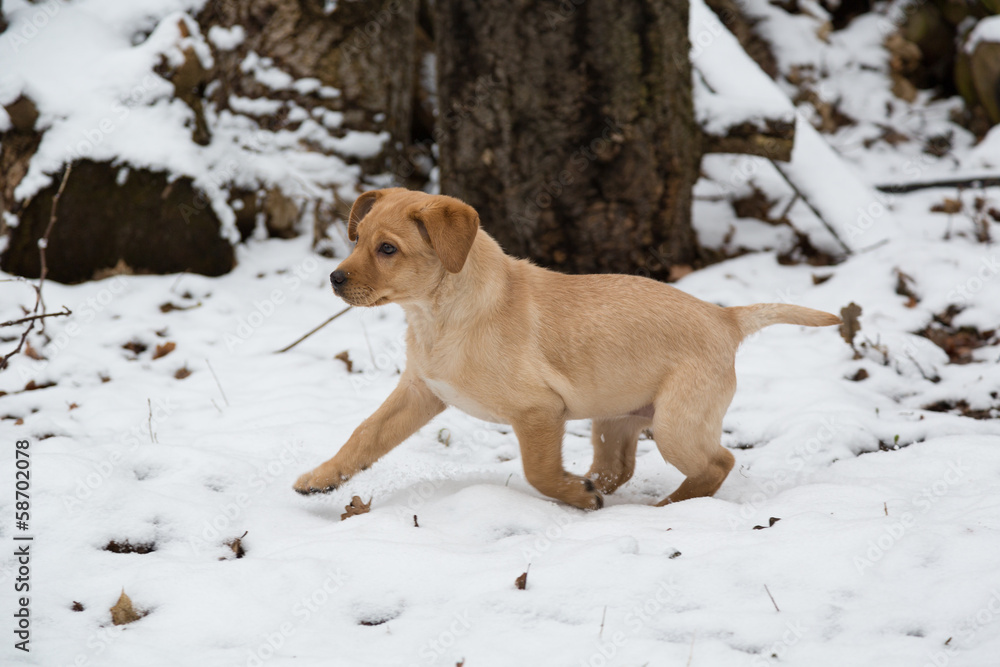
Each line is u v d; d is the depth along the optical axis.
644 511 3.38
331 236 7.00
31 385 4.75
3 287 5.63
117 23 6.68
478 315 3.46
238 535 3.15
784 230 7.42
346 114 7.31
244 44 7.17
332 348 5.58
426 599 2.58
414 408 3.71
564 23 5.91
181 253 6.36
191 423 4.40
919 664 2.12
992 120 9.73
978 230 7.23
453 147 6.43
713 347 3.64
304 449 4.02
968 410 4.82
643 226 6.34
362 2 7.22
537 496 3.68
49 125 6.00
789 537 2.80
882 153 9.51
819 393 4.83
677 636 2.31
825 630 2.32
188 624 2.44
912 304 5.97
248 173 6.92
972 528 2.78
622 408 3.68
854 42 10.52
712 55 7.16
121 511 3.17
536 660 2.21
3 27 6.39
